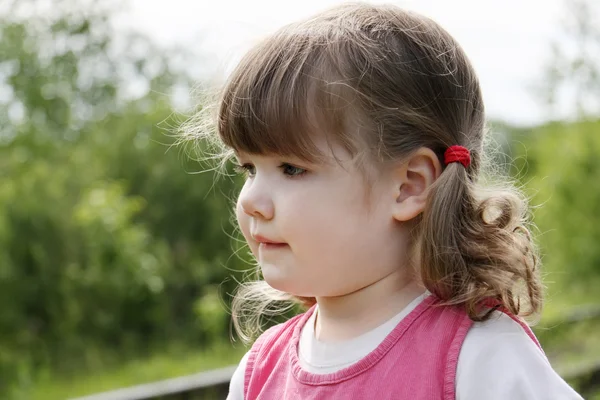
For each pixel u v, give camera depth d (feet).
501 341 5.13
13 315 22.75
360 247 5.26
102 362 22.88
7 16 44.93
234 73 5.52
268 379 5.97
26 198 23.71
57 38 46.55
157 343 25.13
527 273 5.52
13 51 43.62
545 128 39.52
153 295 25.52
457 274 5.32
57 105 43.60
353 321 5.56
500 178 6.52
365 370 5.34
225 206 27.66
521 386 4.95
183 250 27.66
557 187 35.68
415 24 5.62
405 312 5.44
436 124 5.41
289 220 5.22
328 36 5.41
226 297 26.71
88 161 28.14
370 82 5.24
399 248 5.43
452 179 5.35
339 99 5.16
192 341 25.57
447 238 5.28
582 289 34.30
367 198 5.24
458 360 5.13
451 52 5.65
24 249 23.32
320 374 5.53
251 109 5.25
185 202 27.94
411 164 5.37
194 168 28.25
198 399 16.61
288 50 5.37
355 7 5.81
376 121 5.23
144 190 28.27
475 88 5.85
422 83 5.40
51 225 23.80
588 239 34.96
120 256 24.84
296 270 5.31
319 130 5.15
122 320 25.02
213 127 6.25
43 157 31.12
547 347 24.39
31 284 23.26
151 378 20.70
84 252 24.35
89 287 24.18
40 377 21.18
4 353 21.08
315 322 5.96
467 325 5.24
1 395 19.67
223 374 17.57
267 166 5.36
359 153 5.18
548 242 35.14
